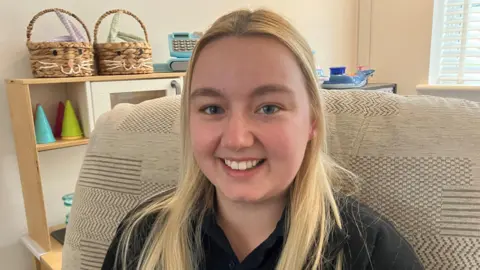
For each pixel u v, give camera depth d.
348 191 0.74
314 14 2.35
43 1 1.38
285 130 0.57
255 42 0.57
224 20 0.61
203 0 1.83
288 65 0.58
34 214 1.35
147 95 1.45
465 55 2.26
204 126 0.60
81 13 1.46
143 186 0.87
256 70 0.56
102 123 0.98
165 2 1.69
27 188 1.36
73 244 0.89
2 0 1.30
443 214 0.66
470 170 0.66
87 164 0.94
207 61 0.60
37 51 1.23
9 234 1.42
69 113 1.36
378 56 2.56
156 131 0.91
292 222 0.65
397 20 2.45
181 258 0.71
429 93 2.33
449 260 0.64
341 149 0.75
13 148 1.39
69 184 1.53
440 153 0.68
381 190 0.71
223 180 0.60
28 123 1.23
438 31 2.34
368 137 0.74
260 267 0.65
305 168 0.66
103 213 0.88
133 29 1.61
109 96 1.35
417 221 0.68
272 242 0.64
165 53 1.72
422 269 0.62
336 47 2.53
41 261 1.28
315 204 0.66
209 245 0.70
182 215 0.74
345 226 0.65
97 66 1.42
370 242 0.63
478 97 2.16
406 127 0.72
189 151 0.73
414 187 0.69
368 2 2.56
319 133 0.65
